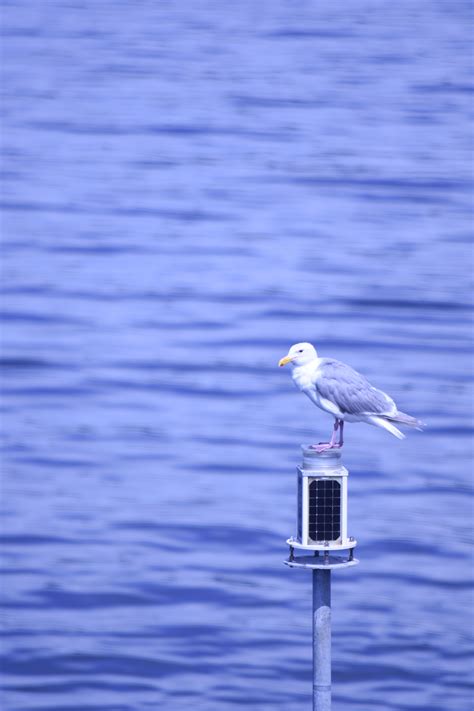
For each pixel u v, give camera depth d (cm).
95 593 3572
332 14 12688
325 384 1972
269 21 12406
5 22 12500
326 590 1742
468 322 5716
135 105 9394
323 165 7888
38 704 3052
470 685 3106
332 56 10706
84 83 10075
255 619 3412
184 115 9094
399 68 10194
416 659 3219
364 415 1973
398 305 5916
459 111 8988
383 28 11888
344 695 3059
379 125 8669
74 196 7562
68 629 3384
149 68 10525
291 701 3028
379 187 7475
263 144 8375
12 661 3241
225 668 3175
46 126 8950
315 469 1719
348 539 1744
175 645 3284
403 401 4944
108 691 3098
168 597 3547
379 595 3550
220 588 3588
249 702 3028
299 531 1747
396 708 3012
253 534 3925
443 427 4728
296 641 3294
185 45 11350
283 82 9862
